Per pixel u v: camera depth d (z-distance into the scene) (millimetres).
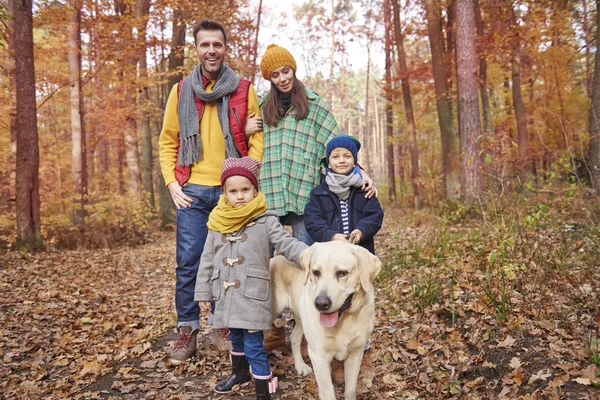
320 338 2562
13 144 12734
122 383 3328
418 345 3531
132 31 13422
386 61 22266
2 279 6609
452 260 5270
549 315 3434
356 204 3184
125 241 11641
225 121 3549
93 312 5215
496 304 3660
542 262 4215
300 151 3639
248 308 2871
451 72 17578
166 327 4746
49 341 4203
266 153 3713
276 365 3525
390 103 22188
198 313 3629
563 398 2434
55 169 17312
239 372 3146
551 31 14531
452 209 9609
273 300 3211
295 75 3678
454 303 4094
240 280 2916
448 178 12102
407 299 4551
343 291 2465
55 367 3639
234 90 3605
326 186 3240
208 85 3668
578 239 5105
